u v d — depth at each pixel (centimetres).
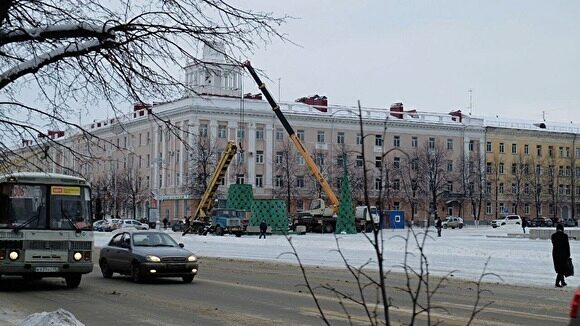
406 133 9862
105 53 862
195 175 7912
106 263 2448
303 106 9362
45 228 1981
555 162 10788
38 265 1966
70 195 2028
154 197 8562
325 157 9269
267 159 9038
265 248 4381
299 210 9094
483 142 10431
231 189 6694
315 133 9338
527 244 4503
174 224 7738
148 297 1848
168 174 8581
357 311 1565
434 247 3916
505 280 2359
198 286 2142
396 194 8612
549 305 1700
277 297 1842
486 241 4978
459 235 6388
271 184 9062
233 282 2270
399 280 2311
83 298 1830
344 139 9469
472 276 2481
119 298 1830
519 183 10519
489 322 1407
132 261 2262
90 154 1002
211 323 1395
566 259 2186
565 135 11000
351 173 8656
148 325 1374
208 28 859
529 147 10775
